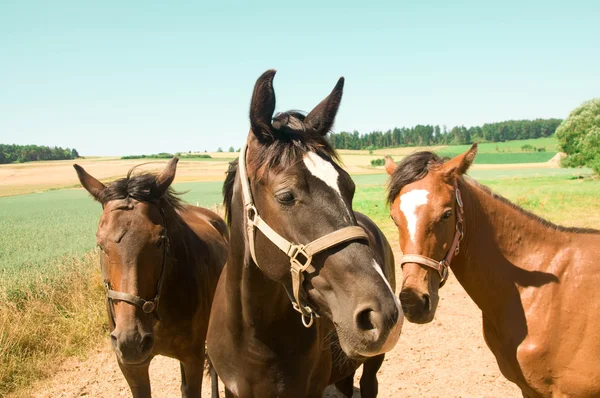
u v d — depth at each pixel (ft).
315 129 7.52
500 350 10.89
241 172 7.55
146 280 10.57
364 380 13.29
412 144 375.45
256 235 7.14
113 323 11.62
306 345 8.68
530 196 82.58
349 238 6.27
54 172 227.20
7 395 17.33
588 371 9.69
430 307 9.64
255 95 6.67
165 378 18.80
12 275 30.25
